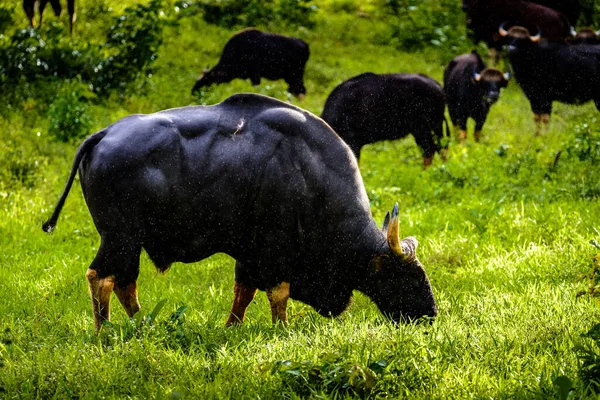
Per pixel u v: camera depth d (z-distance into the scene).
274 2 68.88
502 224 29.27
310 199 19.44
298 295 20.64
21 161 37.53
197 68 56.34
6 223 30.98
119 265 18.64
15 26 55.72
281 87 56.09
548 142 43.50
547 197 32.75
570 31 55.50
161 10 57.44
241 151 19.11
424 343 16.73
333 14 69.44
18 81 46.75
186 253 19.61
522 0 60.16
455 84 48.88
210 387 14.95
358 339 17.14
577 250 25.20
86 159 18.94
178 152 18.75
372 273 19.78
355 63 60.94
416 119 41.47
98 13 60.16
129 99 48.62
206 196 18.94
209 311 21.50
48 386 15.42
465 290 22.98
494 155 39.59
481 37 61.69
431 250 27.39
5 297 22.97
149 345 16.86
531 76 47.59
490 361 16.20
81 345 17.30
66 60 49.44
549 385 14.61
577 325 18.00
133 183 18.44
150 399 14.73
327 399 14.30
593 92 47.28
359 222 19.91
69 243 29.64
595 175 33.78
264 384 15.16
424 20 67.75
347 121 40.59
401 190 37.00
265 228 19.44
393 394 14.90
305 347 16.98
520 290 22.22
